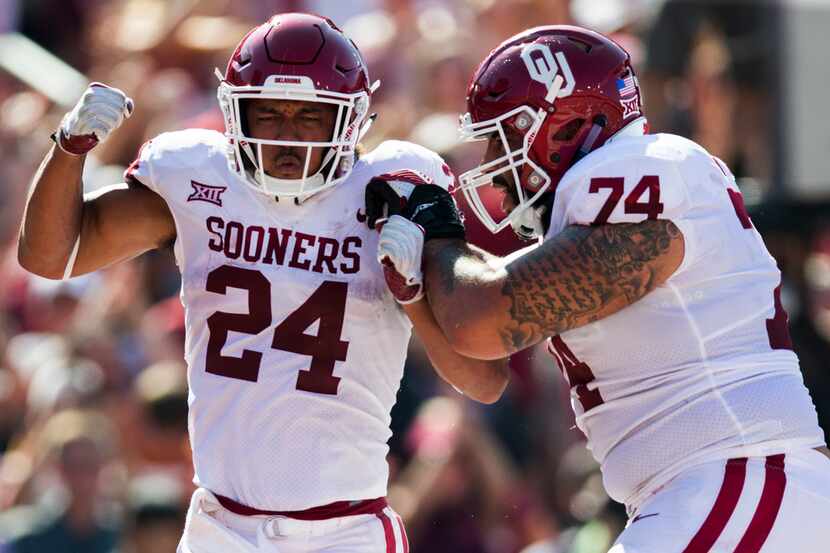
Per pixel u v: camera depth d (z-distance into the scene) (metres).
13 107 32.41
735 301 12.18
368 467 12.74
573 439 23.31
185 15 31.05
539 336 12.02
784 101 22.06
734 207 12.48
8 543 21.94
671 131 24.14
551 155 12.64
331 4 29.81
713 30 23.12
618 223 11.96
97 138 12.23
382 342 12.80
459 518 22.00
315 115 12.37
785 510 11.87
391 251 12.23
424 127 25.05
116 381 24.48
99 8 33.75
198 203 12.70
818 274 22.34
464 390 13.18
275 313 12.56
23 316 27.55
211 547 12.65
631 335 12.17
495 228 12.91
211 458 12.61
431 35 27.02
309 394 12.52
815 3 22.05
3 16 34.09
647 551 11.81
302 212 12.66
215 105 29.61
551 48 12.63
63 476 22.25
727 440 11.97
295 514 12.49
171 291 26.70
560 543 22.03
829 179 21.69
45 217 12.45
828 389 20.00
